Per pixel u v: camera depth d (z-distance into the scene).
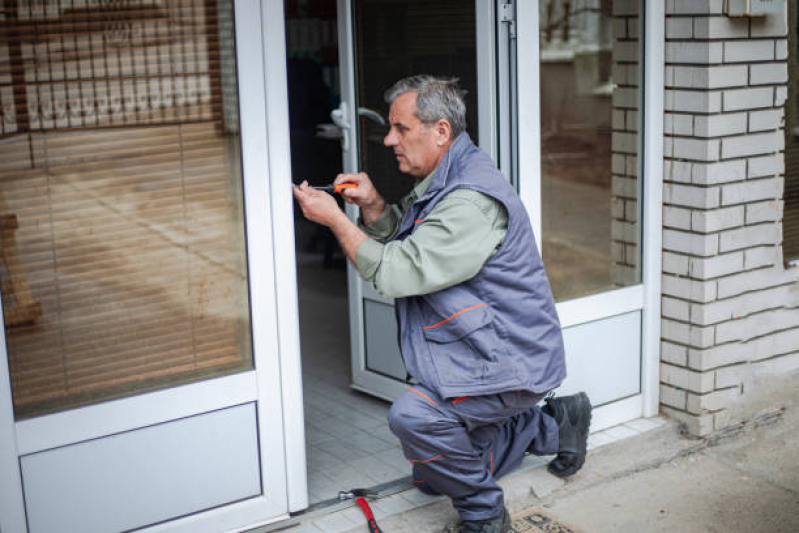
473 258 2.40
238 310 2.63
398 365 3.67
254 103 2.52
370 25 3.46
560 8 3.12
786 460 3.37
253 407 2.68
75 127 2.32
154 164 2.44
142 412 2.49
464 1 3.09
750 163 3.37
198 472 2.62
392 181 3.55
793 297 3.67
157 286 2.50
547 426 2.98
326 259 6.30
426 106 2.49
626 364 3.51
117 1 2.32
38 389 2.37
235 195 2.57
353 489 3.00
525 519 2.94
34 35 2.23
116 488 2.49
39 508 2.38
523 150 3.08
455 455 2.61
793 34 3.43
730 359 3.49
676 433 3.51
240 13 2.46
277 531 2.77
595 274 3.39
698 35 3.20
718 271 3.37
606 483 3.18
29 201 2.29
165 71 2.41
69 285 2.37
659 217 3.43
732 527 2.90
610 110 3.31
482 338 2.48
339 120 3.59
